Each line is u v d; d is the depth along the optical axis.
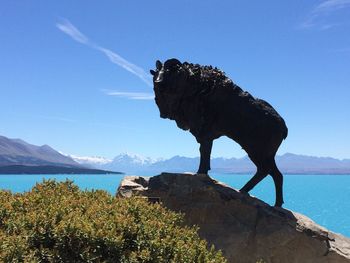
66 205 2.29
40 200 2.42
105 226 2.14
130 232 2.19
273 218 3.82
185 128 4.32
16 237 1.96
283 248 3.75
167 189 3.88
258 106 4.16
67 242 2.03
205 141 4.16
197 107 4.15
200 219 3.79
